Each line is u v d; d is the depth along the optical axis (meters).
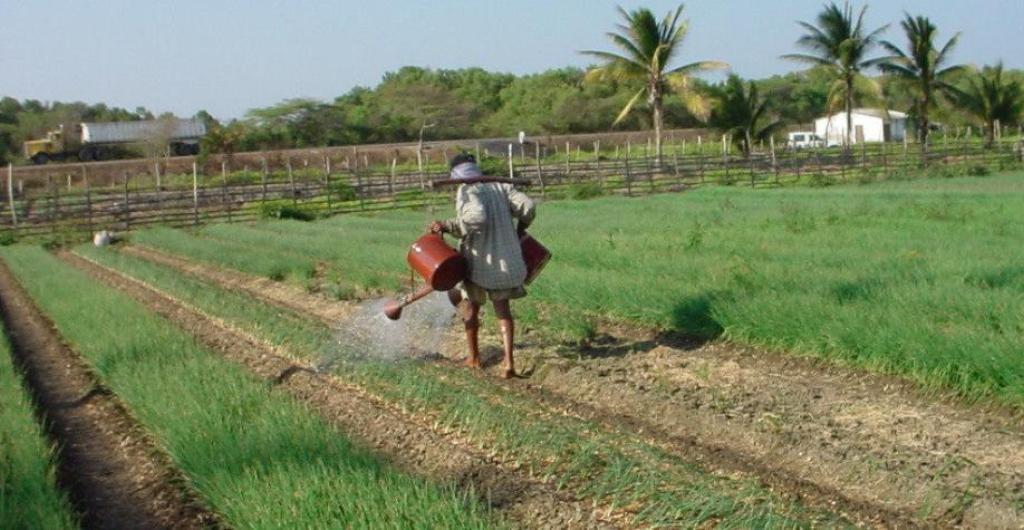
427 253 8.62
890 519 5.41
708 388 7.90
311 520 5.11
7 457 6.62
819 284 10.60
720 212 23.42
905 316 8.51
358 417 7.68
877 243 14.85
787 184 38.72
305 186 37.97
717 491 5.53
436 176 41.62
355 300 13.59
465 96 93.38
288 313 12.95
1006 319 8.44
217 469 6.03
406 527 5.02
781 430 6.72
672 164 42.84
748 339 9.33
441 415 7.47
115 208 34.88
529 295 11.95
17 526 5.37
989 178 36.66
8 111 96.06
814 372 8.44
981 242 14.55
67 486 6.79
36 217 34.16
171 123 65.00
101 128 63.91
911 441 6.43
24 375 10.02
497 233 8.59
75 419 8.46
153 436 7.48
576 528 5.37
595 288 11.40
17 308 15.60
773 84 89.69
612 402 7.86
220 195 37.03
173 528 5.96
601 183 39.78
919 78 50.44
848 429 6.73
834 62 50.59
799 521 5.12
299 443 6.29
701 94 46.56
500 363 9.36
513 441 6.65
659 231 18.75
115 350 9.82
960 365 7.32
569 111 80.00
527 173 41.19
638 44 45.47
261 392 7.73
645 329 10.45
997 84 56.41
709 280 11.68
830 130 68.25
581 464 6.14
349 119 80.44
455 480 6.16
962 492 5.49
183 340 10.28
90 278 17.86
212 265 19.69
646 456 6.27
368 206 35.81
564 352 9.43
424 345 10.20
